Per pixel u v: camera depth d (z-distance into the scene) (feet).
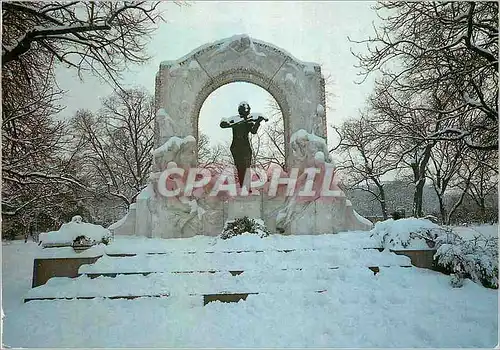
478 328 21.74
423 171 83.15
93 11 38.11
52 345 20.76
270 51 51.98
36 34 34.32
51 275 31.04
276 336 21.52
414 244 33.04
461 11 42.93
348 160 107.96
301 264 31.19
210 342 20.90
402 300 26.09
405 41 43.06
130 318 24.32
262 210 48.03
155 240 39.73
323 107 51.42
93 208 105.70
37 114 51.39
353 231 48.34
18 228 72.79
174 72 50.65
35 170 50.52
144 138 112.68
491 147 42.01
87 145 100.78
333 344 20.36
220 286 28.09
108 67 42.88
